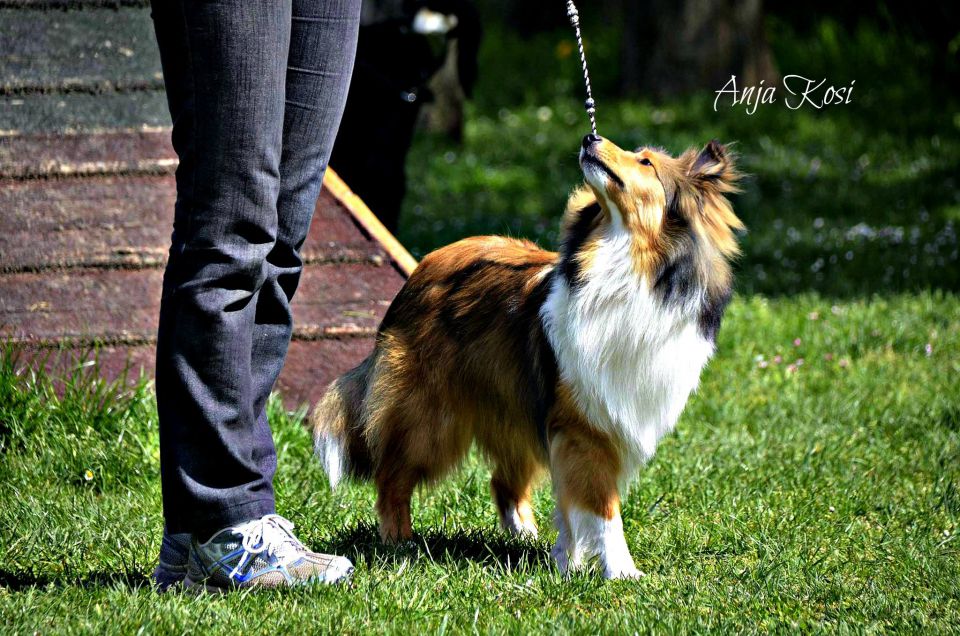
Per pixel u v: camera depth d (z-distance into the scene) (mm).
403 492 6566
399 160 12461
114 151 8547
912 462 8242
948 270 14117
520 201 18969
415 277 6750
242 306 5059
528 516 6910
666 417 5938
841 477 7875
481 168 20938
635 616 5297
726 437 8703
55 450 7375
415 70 12578
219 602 5188
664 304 5734
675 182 5848
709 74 24500
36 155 8375
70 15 8820
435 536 6629
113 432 7625
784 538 6680
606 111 24609
